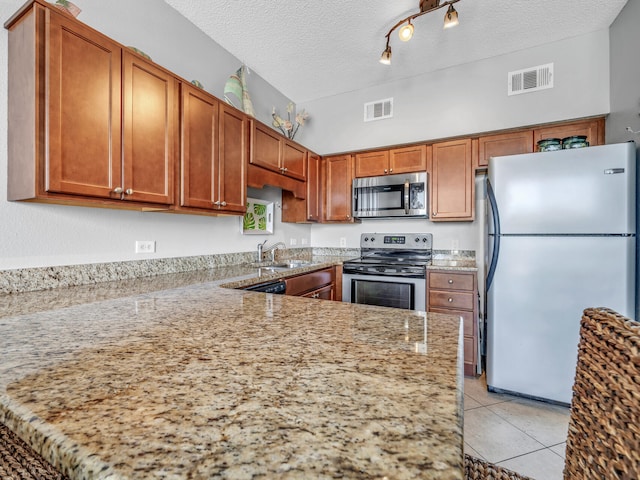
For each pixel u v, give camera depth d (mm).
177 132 1781
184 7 2176
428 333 764
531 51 2697
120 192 1469
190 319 899
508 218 2098
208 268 2436
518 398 2102
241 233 2814
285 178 2906
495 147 2740
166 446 347
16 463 544
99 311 1002
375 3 2150
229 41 2570
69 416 405
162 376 520
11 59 1324
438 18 2307
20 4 1398
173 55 2184
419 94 3182
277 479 297
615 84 2301
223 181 2098
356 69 3057
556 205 1969
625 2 2135
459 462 317
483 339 2670
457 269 2570
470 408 1982
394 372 535
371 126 3426
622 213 1818
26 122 1244
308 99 3744
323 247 3885
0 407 431
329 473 305
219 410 415
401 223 3445
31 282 1432
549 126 2578
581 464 588
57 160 1246
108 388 479
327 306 1076
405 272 2746
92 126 1363
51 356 614
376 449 338
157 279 1832
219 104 2078
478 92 2908
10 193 1347
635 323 508
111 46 1438
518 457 1529
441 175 2943
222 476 303
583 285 1906
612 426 495
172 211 1841
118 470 314
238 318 909
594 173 1881
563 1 2141
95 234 1704
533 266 2031
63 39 1268
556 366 1979
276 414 405
